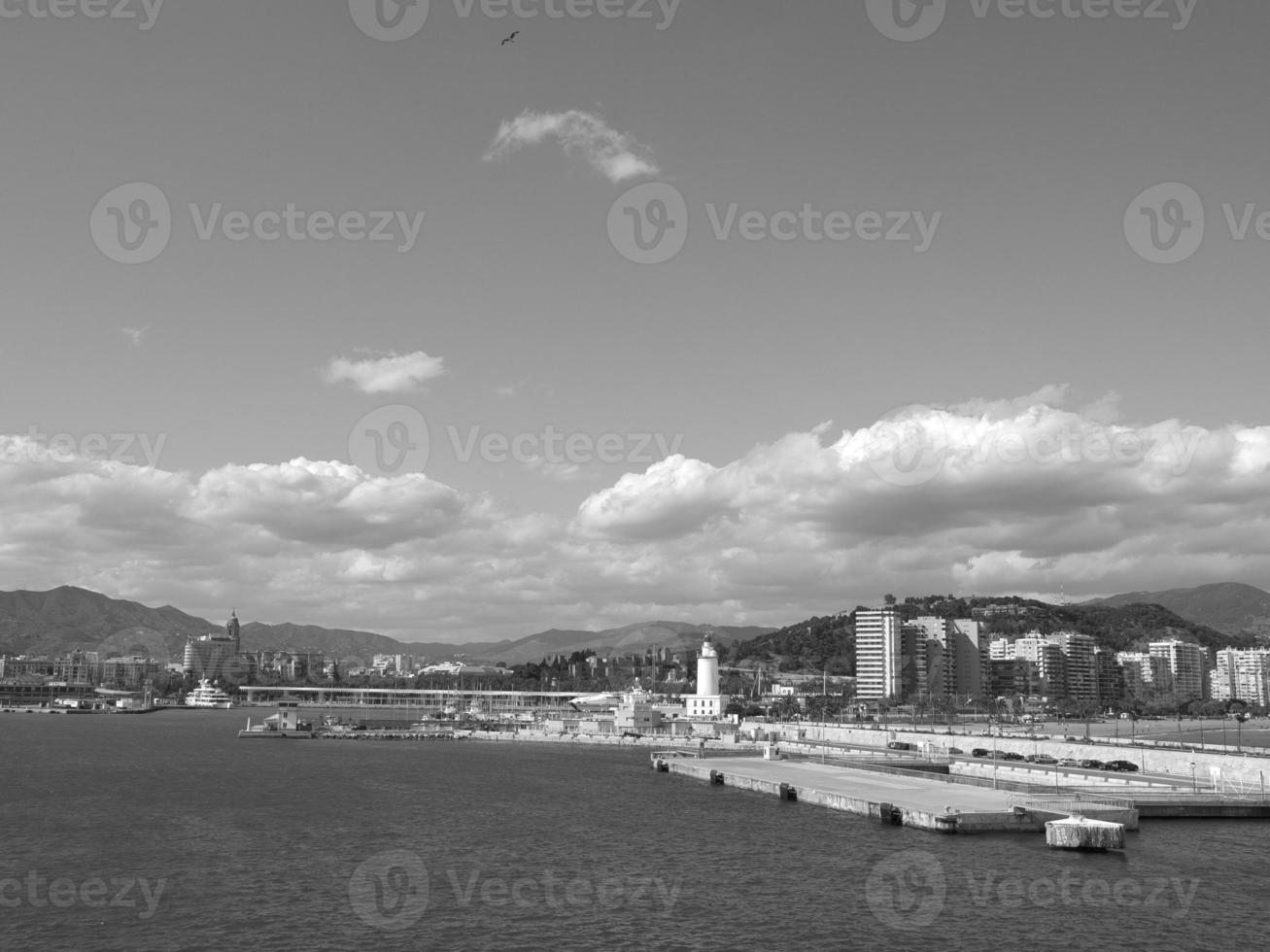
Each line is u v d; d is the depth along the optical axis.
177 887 92.56
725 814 140.00
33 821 130.25
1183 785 151.62
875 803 135.25
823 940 77.69
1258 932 79.62
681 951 75.25
